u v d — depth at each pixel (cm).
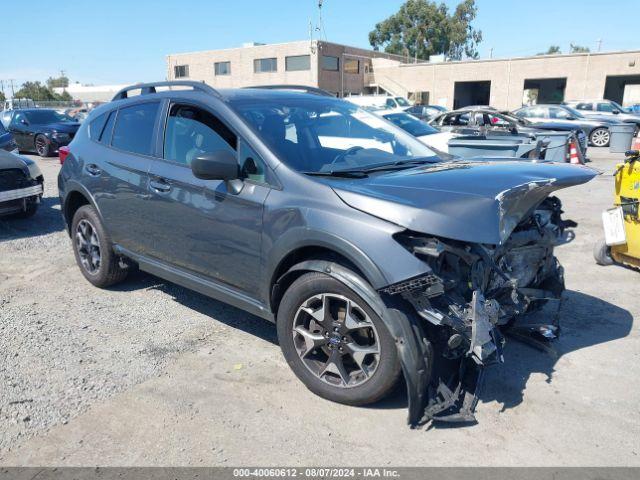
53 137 1739
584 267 559
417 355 270
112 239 467
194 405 312
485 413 301
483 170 324
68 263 591
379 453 269
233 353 376
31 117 1834
